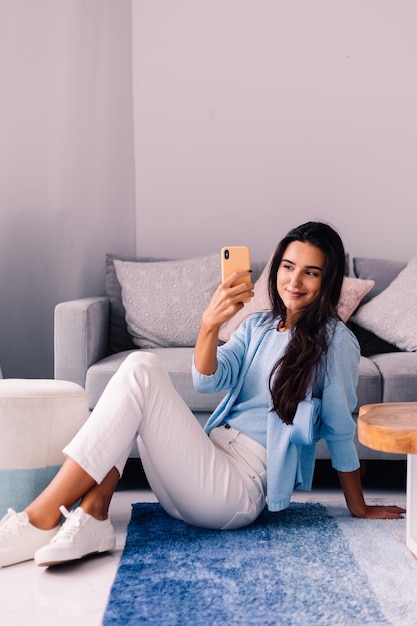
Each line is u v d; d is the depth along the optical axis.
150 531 2.12
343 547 1.99
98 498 1.93
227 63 3.85
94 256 3.78
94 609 1.64
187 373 2.77
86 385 2.81
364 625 1.54
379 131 3.85
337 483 2.86
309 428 2.03
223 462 2.05
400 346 3.15
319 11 3.83
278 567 1.85
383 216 3.85
